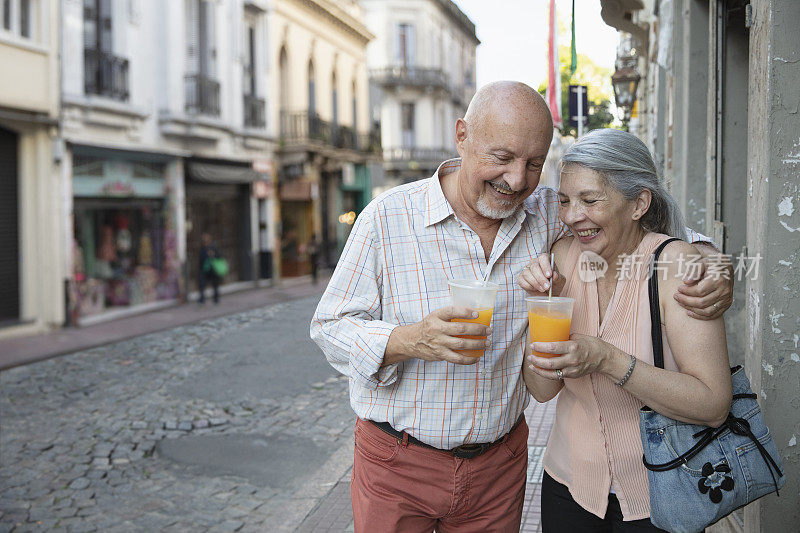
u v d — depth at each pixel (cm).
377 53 3766
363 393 227
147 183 1582
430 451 222
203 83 1727
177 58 1645
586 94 981
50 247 1273
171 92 1617
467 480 224
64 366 938
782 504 240
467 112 205
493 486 230
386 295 222
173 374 865
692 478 185
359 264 220
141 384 815
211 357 970
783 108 229
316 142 2303
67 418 676
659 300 190
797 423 237
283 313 1442
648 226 206
